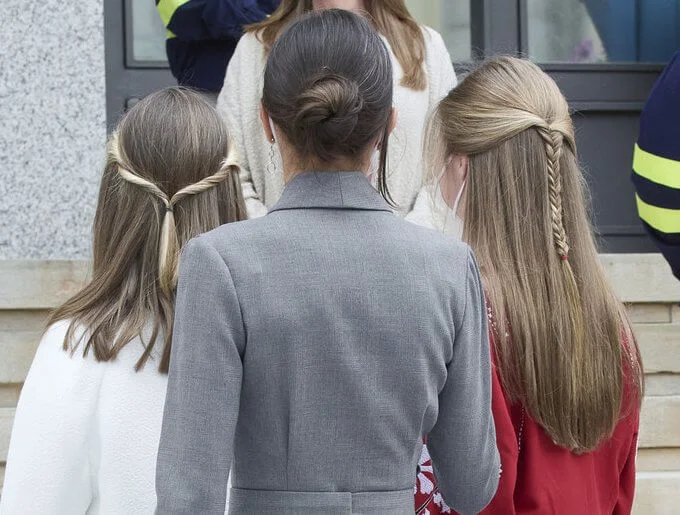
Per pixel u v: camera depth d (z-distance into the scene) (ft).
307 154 10.90
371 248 10.73
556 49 33.14
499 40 32.53
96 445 11.91
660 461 23.56
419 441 10.91
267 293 10.37
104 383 11.94
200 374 10.22
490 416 11.46
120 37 31.22
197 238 10.68
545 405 12.21
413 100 19.19
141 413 11.93
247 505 10.48
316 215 10.82
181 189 12.46
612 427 12.59
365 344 10.50
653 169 18.61
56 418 11.73
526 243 12.66
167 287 12.25
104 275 12.44
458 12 33.06
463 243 11.42
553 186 12.78
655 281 24.88
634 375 13.03
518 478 12.38
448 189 13.84
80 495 11.95
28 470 11.66
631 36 33.45
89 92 25.62
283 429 10.41
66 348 12.01
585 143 32.89
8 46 25.27
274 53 10.99
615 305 13.00
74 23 25.55
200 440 10.14
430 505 12.73
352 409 10.43
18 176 25.25
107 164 12.77
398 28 19.71
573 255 12.84
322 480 10.38
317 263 10.53
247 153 19.69
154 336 12.07
